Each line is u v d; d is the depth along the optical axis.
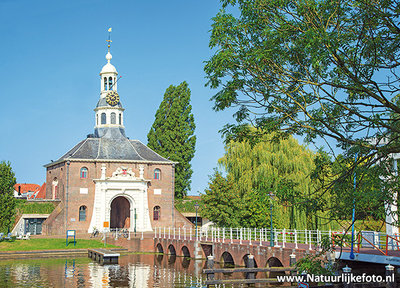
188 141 75.81
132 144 69.06
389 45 12.46
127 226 66.06
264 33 12.63
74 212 61.09
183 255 46.72
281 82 13.12
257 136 14.18
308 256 13.84
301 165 44.41
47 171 71.62
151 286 29.55
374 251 25.45
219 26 12.96
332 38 11.57
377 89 12.23
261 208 47.03
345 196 12.74
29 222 62.06
